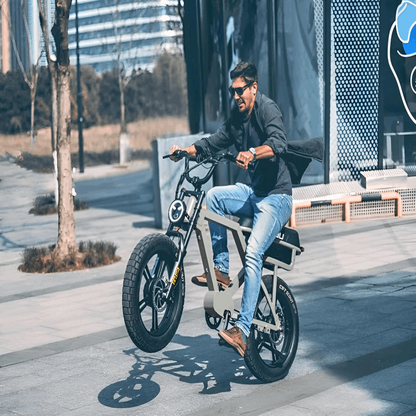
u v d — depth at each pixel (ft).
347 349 17.17
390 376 14.89
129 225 45.68
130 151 108.88
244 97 14.51
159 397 14.46
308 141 14.89
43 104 61.31
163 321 13.69
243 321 13.99
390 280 25.12
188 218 13.55
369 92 41.93
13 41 59.93
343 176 41.63
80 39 105.09
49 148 60.95
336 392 14.12
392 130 42.39
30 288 28.14
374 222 39.14
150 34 99.66
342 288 24.26
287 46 40.55
